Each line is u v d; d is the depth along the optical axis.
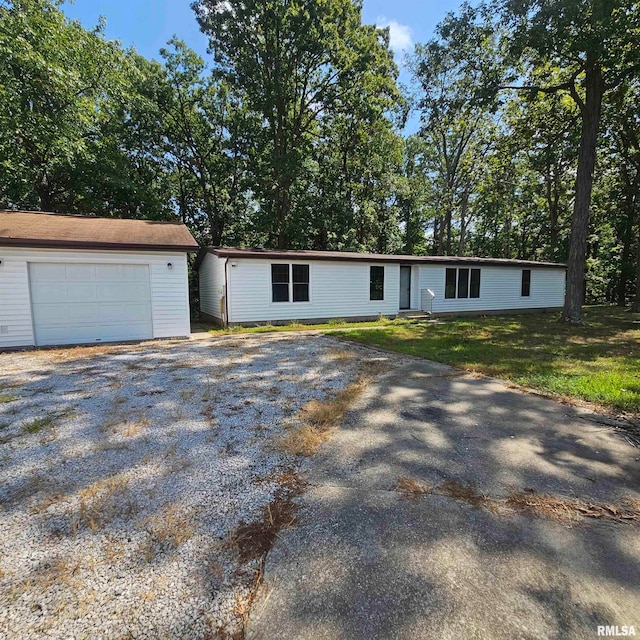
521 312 17.12
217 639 1.50
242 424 3.71
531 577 1.81
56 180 16.00
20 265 7.96
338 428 3.65
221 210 20.84
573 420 3.84
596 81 10.84
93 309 8.68
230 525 2.21
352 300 13.47
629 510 2.35
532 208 25.72
